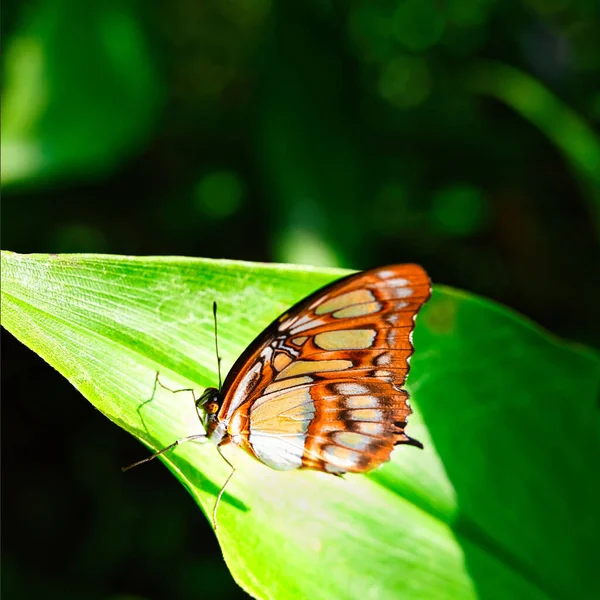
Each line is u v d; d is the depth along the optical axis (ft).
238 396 1.73
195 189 2.69
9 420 2.24
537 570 1.76
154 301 1.74
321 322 1.73
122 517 2.13
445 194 2.76
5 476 2.18
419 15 2.81
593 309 2.59
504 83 2.54
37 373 2.30
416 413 1.78
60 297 1.70
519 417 1.79
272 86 2.36
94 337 1.71
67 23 2.11
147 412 1.73
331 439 1.75
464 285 2.67
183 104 2.82
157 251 2.61
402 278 1.72
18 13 2.24
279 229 2.14
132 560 2.10
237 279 1.76
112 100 2.10
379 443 1.75
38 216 2.53
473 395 1.79
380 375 1.75
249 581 1.68
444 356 1.79
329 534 1.74
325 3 2.49
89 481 2.19
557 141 2.28
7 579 2.07
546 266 2.72
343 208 2.19
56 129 2.08
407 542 1.75
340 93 2.40
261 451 1.74
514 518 1.77
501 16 2.88
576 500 1.77
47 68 2.09
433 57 2.85
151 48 2.19
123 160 2.23
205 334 1.75
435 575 1.74
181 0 2.84
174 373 1.74
